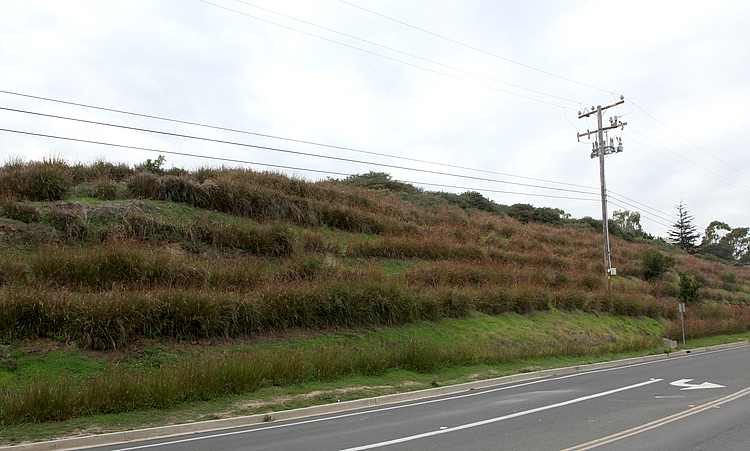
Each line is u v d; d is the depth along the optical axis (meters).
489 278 28.41
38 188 21.28
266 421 11.16
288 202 27.39
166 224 21.03
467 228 39.84
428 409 11.93
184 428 10.30
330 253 25.08
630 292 37.38
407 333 20.19
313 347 17.05
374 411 11.95
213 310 15.95
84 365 13.20
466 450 7.89
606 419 10.14
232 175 28.94
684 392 13.64
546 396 13.35
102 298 14.63
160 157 27.97
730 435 8.65
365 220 30.62
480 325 23.33
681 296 40.38
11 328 13.39
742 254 107.12
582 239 52.53
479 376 17.20
